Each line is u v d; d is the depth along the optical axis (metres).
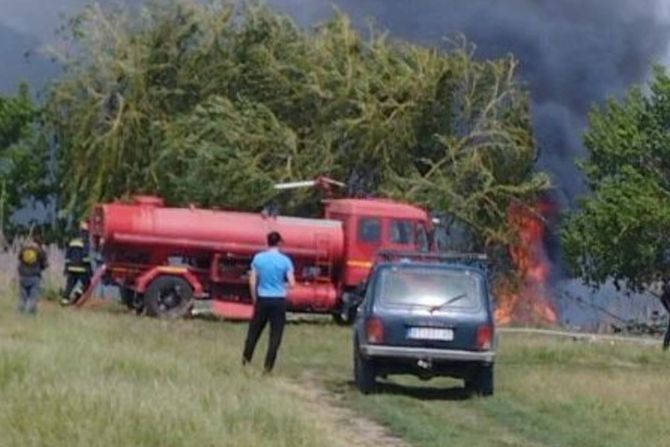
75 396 19.53
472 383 27.02
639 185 66.31
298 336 41.69
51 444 17.09
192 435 17.81
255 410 19.98
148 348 29.47
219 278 47.72
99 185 63.22
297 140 62.28
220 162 60.50
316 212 61.50
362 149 62.38
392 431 21.88
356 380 27.55
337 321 49.62
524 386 28.59
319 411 23.73
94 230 48.38
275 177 61.03
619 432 22.44
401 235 49.81
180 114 63.56
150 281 47.25
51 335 30.75
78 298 48.72
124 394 19.83
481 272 27.27
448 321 26.42
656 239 65.88
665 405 25.95
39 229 67.00
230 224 48.06
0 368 22.00
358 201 49.88
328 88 62.84
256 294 28.16
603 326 64.94
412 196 61.38
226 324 45.03
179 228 47.59
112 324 37.50
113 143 62.97
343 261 49.06
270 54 63.62
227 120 61.38
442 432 21.72
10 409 18.73
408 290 26.78
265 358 30.08
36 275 40.97
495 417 23.88
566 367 36.00
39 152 72.62
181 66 64.12
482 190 62.75
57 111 64.44
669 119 67.50
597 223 65.62
